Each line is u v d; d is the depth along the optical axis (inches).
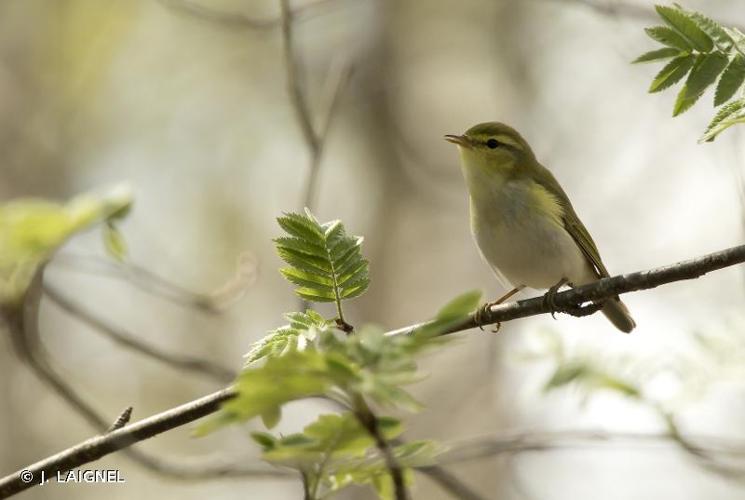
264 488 671.8
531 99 732.0
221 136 783.1
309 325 188.5
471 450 319.9
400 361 144.3
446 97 747.4
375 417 155.4
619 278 229.5
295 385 143.9
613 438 303.0
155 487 634.8
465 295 145.4
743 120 174.6
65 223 274.4
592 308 238.7
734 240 618.2
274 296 720.3
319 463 163.0
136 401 658.2
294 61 341.7
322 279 194.2
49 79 754.8
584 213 643.5
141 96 783.1
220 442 609.0
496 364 607.5
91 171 754.8
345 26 753.0
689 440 304.3
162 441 612.7
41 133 740.7
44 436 614.2
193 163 775.7
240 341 697.0
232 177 770.8
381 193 712.4
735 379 310.0
